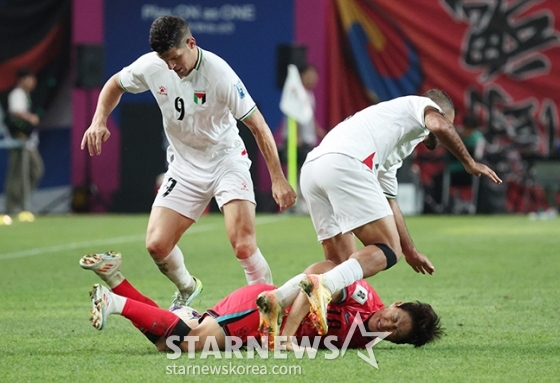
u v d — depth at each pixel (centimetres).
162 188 2438
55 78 7525
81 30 7538
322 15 7569
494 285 3266
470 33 7569
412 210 7319
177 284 2475
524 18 7544
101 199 7462
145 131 7456
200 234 5459
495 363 1914
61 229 5828
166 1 7594
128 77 2388
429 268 2283
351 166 2108
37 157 7056
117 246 4716
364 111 2205
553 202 7350
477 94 7588
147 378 1756
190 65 2273
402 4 7581
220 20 7594
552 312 2658
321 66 7594
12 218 6800
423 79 7612
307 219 6825
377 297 2059
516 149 7569
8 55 7375
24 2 7406
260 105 7588
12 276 3531
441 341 2169
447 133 2091
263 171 7519
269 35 7594
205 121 2358
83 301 2892
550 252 4416
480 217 7044
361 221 2095
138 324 1969
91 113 7506
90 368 1847
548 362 1928
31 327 2388
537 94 7550
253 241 2394
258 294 2005
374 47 7619
